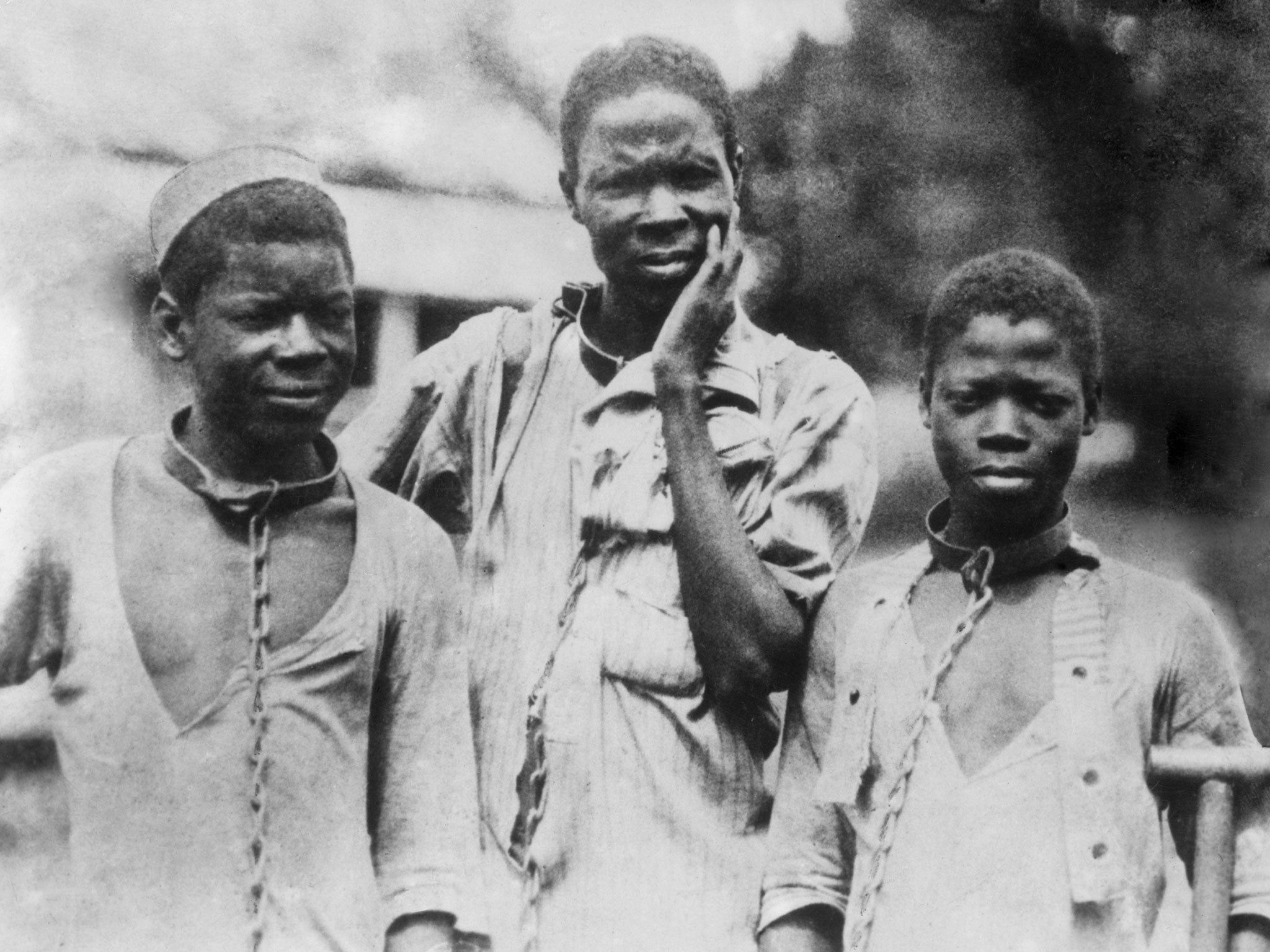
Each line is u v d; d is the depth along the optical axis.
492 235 3.68
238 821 3.22
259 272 3.29
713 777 3.41
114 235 3.61
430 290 3.65
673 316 3.44
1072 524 3.43
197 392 3.33
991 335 3.31
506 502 3.52
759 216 3.74
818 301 3.72
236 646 3.27
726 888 3.38
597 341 3.60
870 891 3.24
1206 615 3.37
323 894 3.22
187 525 3.32
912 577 3.40
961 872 3.21
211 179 3.33
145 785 3.22
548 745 3.41
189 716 3.25
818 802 3.31
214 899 3.20
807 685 3.38
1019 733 3.26
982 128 3.81
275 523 3.33
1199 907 3.20
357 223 3.65
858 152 3.78
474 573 3.50
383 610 3.33
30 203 3.60
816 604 3.41
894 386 3.71
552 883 3.37
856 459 3.52
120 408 3.55
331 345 3.31
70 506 3.33
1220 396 3.78
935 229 3.78
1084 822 3.20
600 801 3.40
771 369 3.57
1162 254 3.82
